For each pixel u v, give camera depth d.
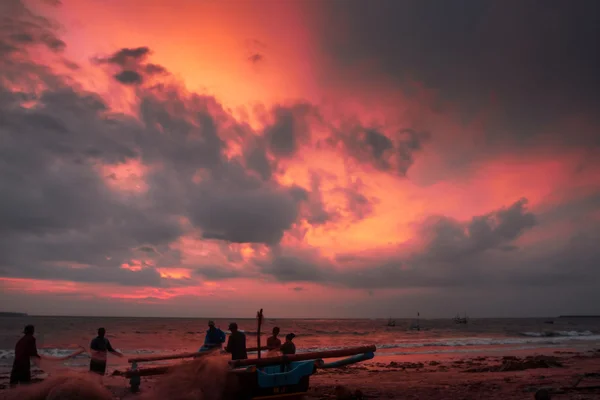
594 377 16.09
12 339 53.41
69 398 7.78
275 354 10.98
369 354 9.57
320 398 11.77
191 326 107.25
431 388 13.80
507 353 35.38
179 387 8.30
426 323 188.25
